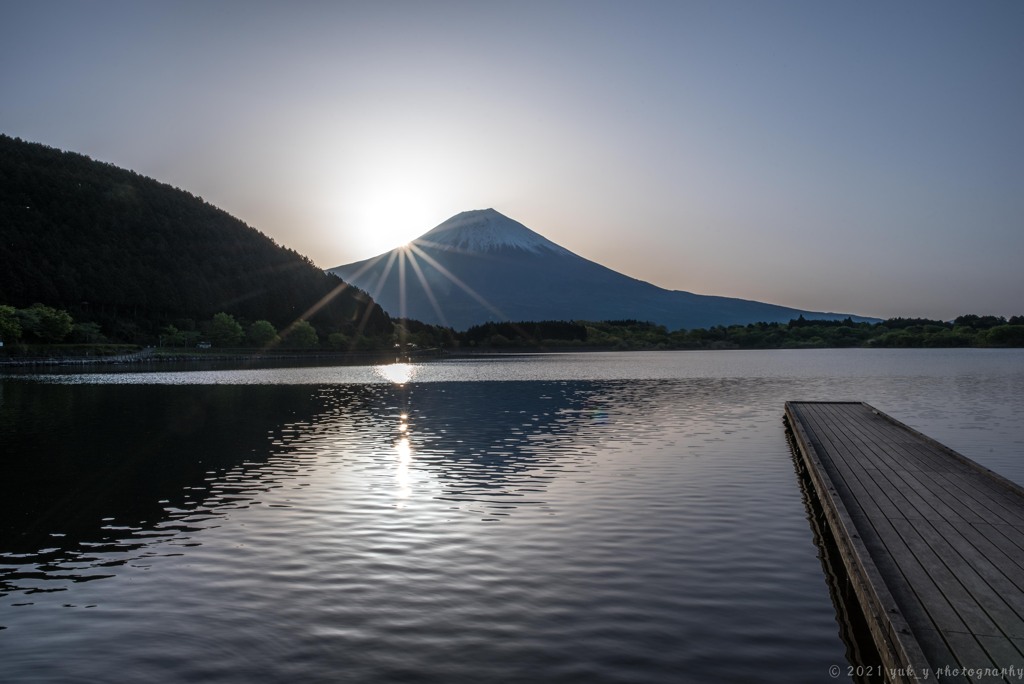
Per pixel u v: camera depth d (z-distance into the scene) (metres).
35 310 165.75
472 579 13.64
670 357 197.50
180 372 108.75
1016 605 10.22
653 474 23.80
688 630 11.29
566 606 12.27
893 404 48.34
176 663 10.41
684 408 46.66
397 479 23.28
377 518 18.31
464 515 18.48
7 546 16.28
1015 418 39.72
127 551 15.83
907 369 101.62
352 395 59.78
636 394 58.88
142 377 92.81
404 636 11.16
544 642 10.89
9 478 24.12
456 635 11.16
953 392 58.50
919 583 11.17
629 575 13.81
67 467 26.06
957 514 15.62
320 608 12.32
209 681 9.88
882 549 13.01
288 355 196.88
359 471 24.78
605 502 19.80
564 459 26.81
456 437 33.09
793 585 13.27
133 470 25.34
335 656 10.52
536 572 14.00
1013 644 8.98
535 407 47.88
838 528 14.61
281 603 12.59
